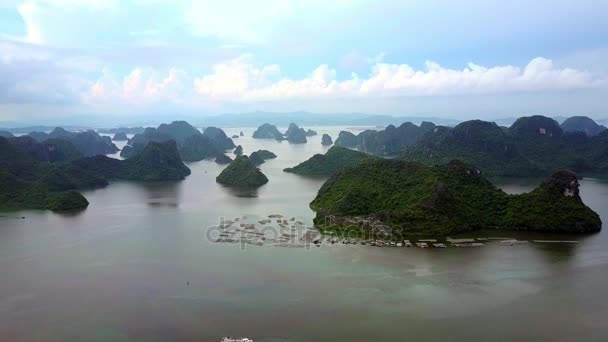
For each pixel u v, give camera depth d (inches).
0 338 3078.2
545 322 3225.9
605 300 3570.4
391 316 3307.1
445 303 3513.8
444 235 5285.4
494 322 3223.4
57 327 3211.1
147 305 3523.6
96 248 4950.8
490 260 4458.7
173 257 4611.2
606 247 4867.1
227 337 3036.4
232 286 3848.4
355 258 4522.6
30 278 4087.1
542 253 4672.7
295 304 3496.6
